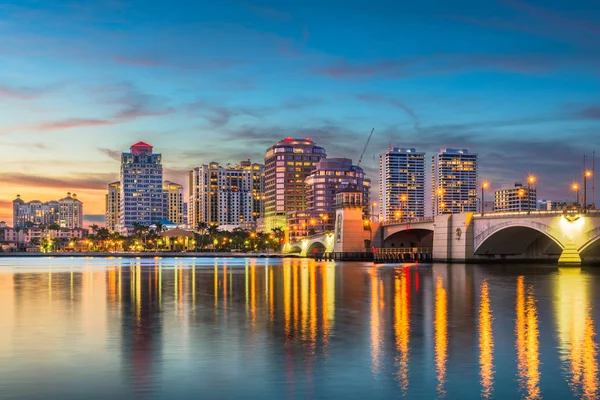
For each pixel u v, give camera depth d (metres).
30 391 32.66
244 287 98.25
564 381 33.84
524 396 31.38
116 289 96.12
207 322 55.66
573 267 143.88
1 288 99.88
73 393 32.28
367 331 49.81
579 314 60.12
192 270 168.00
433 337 46.81
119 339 46.91
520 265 168.00
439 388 32.69
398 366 37.34
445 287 94.19
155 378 34.94
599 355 40.09
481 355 40.19
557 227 146.75
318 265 198.50
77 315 61.56
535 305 68.25
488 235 168.75
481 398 31.09
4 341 46.19
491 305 68.44
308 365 37.72
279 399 31.06
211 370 36.62
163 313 62.75
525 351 41.38
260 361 38.88
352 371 36.22
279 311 63.84
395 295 81.44
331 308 66.25
